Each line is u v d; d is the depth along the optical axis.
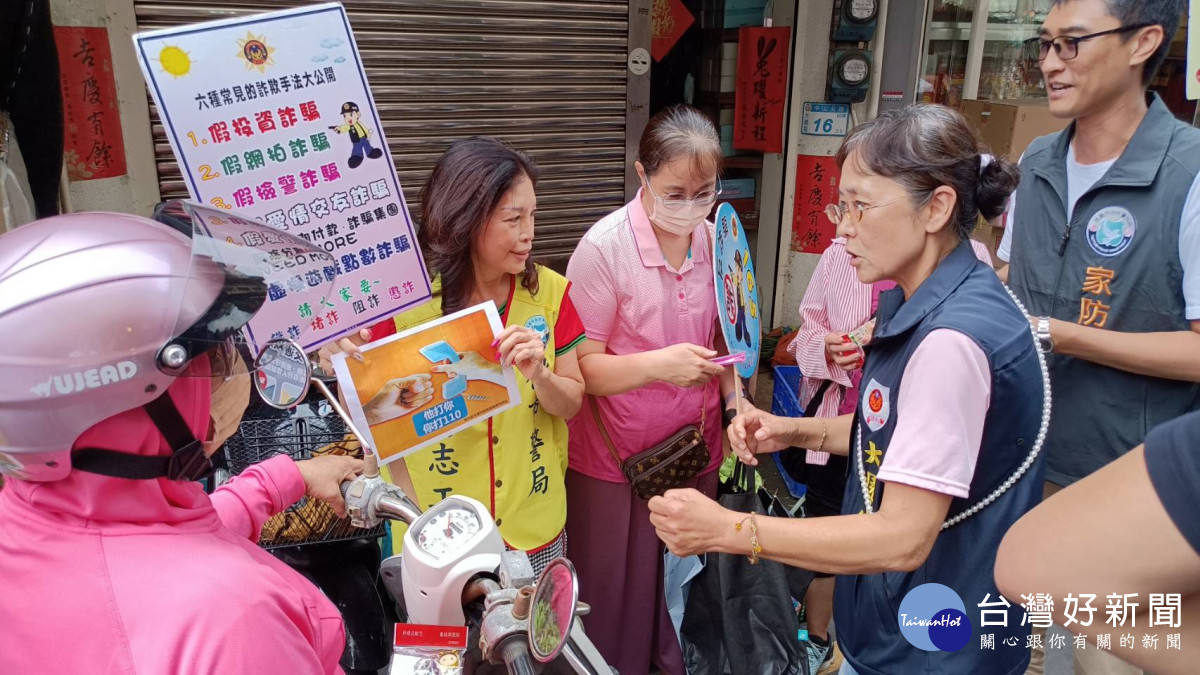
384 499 1.25
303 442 2.05
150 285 0.80
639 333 2.26
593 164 3.34
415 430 1.68
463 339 1.71
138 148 2.62
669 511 1.48
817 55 4.41
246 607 0.84
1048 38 2.07
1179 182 1.96
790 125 4.59
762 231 4.91
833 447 1.91
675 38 4.60
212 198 1.52
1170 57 4.35
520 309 1.99
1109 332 2.02
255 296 0.89
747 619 2.33
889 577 1.55
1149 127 2.02
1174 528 0.75
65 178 2.47
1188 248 1.95
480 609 1.09
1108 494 0.80
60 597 0.83
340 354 1.61
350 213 1.66
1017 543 0.88
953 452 1.33
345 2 2.74
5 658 0.85
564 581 0.92
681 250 2.29
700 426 2.37
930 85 4.51
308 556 2.15
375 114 1.65
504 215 1.80
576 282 2.24
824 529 1.41
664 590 2.47
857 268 1.54
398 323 1.93
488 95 3.06
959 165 1.40
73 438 0.81
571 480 2.40
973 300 1.40
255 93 1.52
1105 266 2.10
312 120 1.58
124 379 0.79
